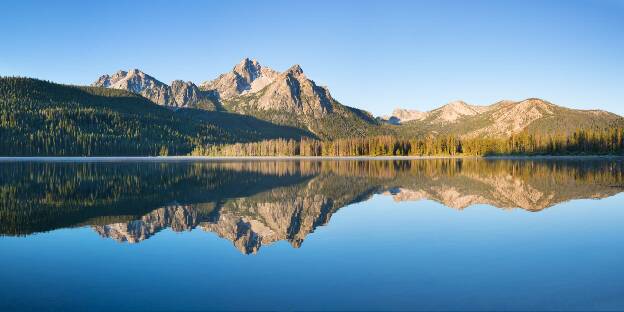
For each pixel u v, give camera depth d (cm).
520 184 5931
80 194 4716
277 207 3803
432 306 1517
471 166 11031
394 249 2294
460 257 2141
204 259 2103
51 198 4356
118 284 1742
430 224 3002
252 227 2903
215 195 4684
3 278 1816
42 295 1623
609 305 1525
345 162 14662
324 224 3011
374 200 4291
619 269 1942
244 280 1791
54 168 10106
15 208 3697
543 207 3825
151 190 5169
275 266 1984
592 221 3122
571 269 1944
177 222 3075
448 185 5806
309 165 12369
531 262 2052
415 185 5816
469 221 3123
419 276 1839
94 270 1925
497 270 1925
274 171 9200
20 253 2212
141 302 1555
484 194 4803
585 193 4894
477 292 1653
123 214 3406
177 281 1777
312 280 1786
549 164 11838
